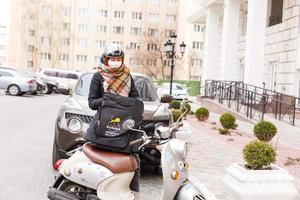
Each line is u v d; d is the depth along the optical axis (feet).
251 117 69.41
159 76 273.95
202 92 128.88
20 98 99.96
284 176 20.47
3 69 107.04
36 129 49.01
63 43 276.41
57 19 272.51
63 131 26.04
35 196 22.43
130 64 279.90
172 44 84.94
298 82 79.46
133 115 15.83
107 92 16.79
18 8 279.69
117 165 15.64
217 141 45.96
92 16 278.05
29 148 36.24
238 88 76.33
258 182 20.18
